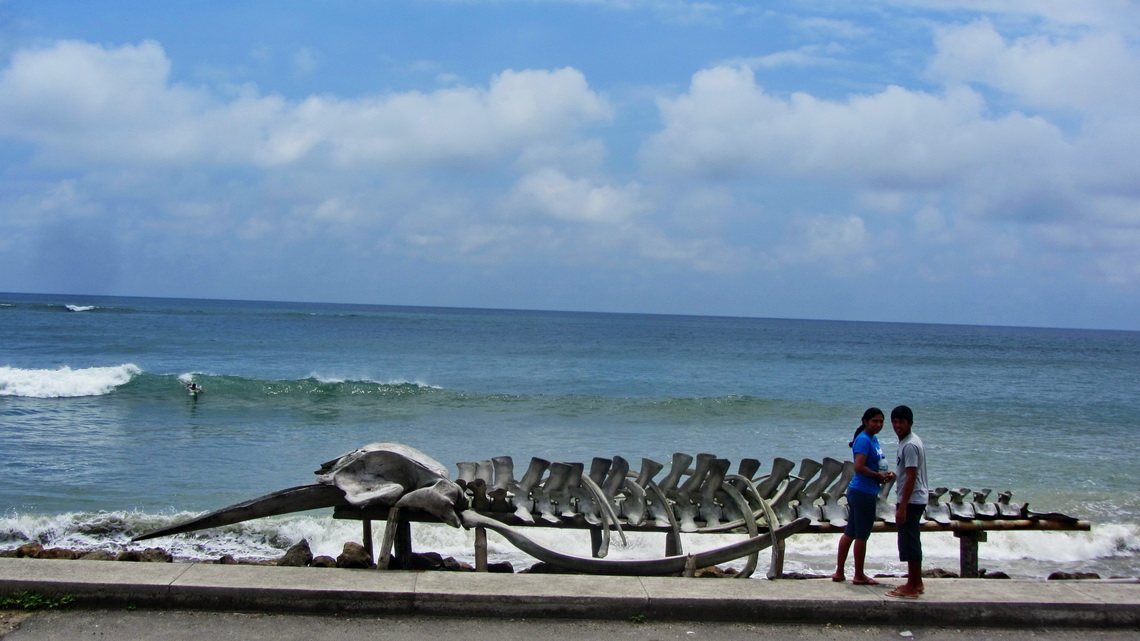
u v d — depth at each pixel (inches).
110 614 218.4
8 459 604.7
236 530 425.1
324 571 239.6
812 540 434.6
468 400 1071.6
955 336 5689.0
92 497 503.8
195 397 996.6
